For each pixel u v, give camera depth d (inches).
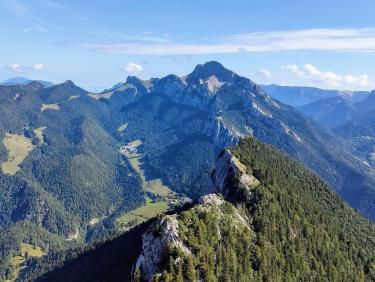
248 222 6786.4
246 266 5900.6
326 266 7042.3
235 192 7539.4
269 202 7322.8
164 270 5236.2
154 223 5885.8
